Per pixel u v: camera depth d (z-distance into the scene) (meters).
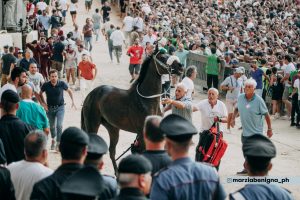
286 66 22.31
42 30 34.81
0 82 23.72
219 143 12.74
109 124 13.45
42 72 27.25
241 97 13.69
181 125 6.23
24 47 31.31
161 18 41.88
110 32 34.06
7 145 9.00
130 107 12.87
